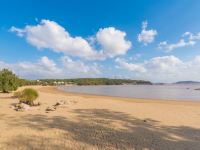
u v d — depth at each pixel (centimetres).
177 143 725
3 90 3117
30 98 1766
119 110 1534
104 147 678
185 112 1466
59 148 663
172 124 1041
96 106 1756
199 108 1722
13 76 3278
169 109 1639
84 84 18288
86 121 1088
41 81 15375
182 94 4791
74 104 1877
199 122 1097
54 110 1459
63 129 905
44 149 652
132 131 889
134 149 663
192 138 788
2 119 1102
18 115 1232
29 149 650
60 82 16925
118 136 806
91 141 739
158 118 1210
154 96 4006
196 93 5250
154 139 771
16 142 716
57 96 2948
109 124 1020
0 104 1742
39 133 833
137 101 2489
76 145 694
